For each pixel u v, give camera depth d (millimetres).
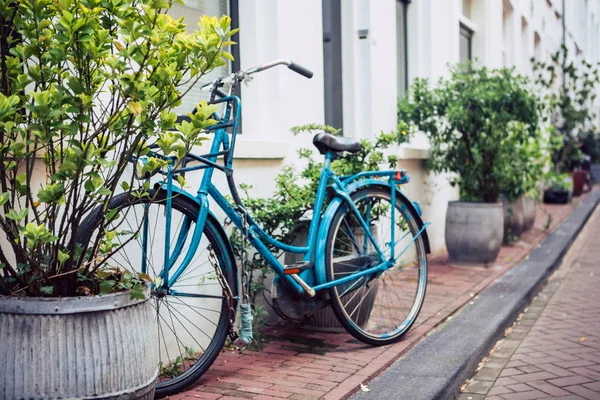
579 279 7320
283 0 5008
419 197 7875
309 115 5430
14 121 2418
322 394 3277
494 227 7152
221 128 3459
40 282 2463
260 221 4141
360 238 4352
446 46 8930
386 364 3818
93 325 2402
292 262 4238
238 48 4930
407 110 7297
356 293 4270
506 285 6316
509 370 4148
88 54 2340
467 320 4945
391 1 7121
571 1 23859
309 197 4246
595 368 4141
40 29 2297
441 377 3623
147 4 2312
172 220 3369
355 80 6527
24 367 2334
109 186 2611
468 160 7496
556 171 15023
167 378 3393
